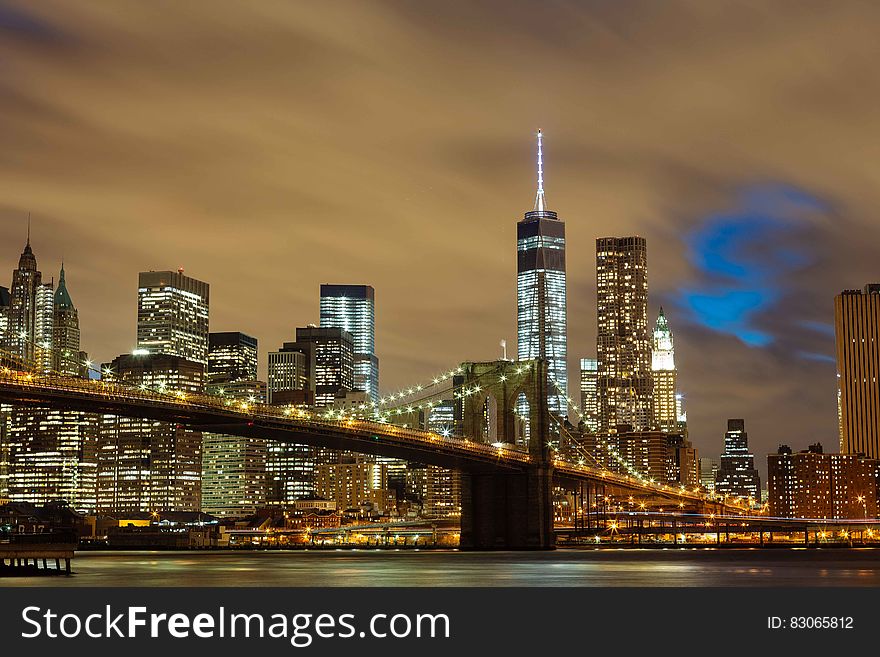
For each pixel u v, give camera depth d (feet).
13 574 566.77
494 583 546.67
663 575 613.93
